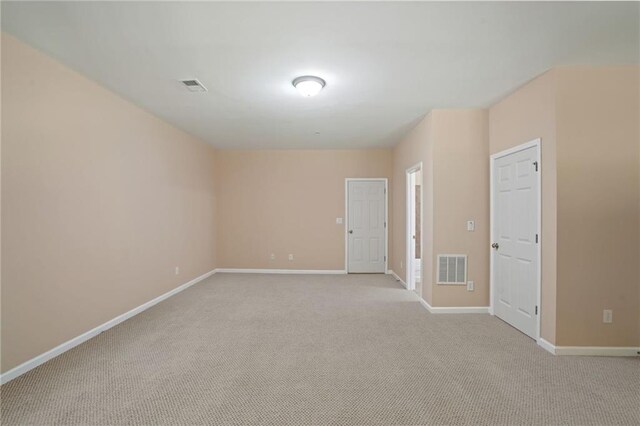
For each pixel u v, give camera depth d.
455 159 3.83
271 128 4.70
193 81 2.98
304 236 6.27
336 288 5.05
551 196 2.75
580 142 2.68
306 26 2.09
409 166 4.89
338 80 2.95
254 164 6.30
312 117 4.12
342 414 1.91
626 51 2.43
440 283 3.84
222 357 2.64
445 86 3.11
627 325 2.68
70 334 2.76
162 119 4.24
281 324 3.42
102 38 2.25
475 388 2.19
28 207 2.38
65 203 2.70
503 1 1.83
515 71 2.78
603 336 2.69
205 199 5.77
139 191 3.76
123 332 3.16
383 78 2.91
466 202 3.84
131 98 3.44
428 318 3.64
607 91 2.68
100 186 3.11
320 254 6.26
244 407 1.97
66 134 2.70
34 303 2.42
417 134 4.45
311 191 6.26
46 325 2.53
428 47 2.36
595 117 2.68
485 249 3.84
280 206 6.28
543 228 2.86
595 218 2.68
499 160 3.60
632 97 2.68
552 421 1.85
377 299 4.43
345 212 6.24
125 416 1.88
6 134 2.22
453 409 1.96
